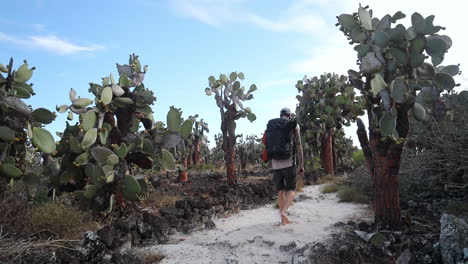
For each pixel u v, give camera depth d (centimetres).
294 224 504
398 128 407
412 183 584
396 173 410
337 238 392
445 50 405
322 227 477
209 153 1892
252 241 431
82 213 455
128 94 555
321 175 1116
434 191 567
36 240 351
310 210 612
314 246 376
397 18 429
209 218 566
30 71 453
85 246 347
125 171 493
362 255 347
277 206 679
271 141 509
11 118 434
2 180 419
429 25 397
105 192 494
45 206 406
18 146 449
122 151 493
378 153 414
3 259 297
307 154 1220
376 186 420
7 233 324
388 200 408
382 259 340
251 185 790
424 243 352
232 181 820
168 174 1070
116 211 500
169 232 492
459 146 525
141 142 521
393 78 415
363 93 429
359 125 446
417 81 439
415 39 399
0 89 423
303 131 1280
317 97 1255
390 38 405
